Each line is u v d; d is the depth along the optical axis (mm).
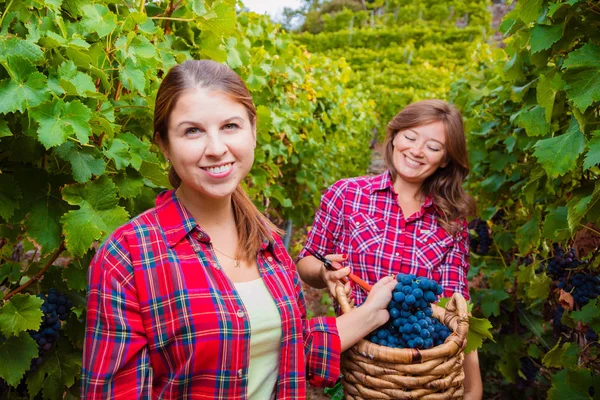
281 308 1399
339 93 7062
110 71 1769
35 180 1548
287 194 5188
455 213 2205
